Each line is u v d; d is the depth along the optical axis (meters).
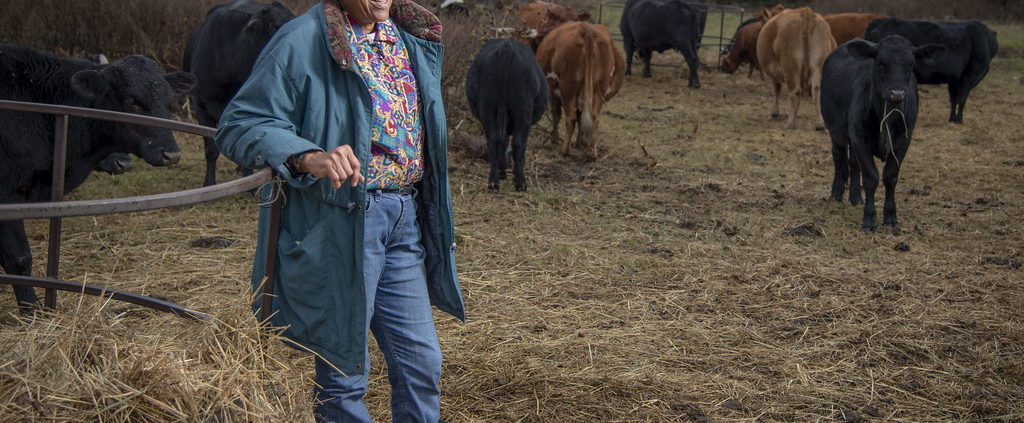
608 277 4.96
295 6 9.75
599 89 8.28
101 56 4.85
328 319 2.23
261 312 2.31
